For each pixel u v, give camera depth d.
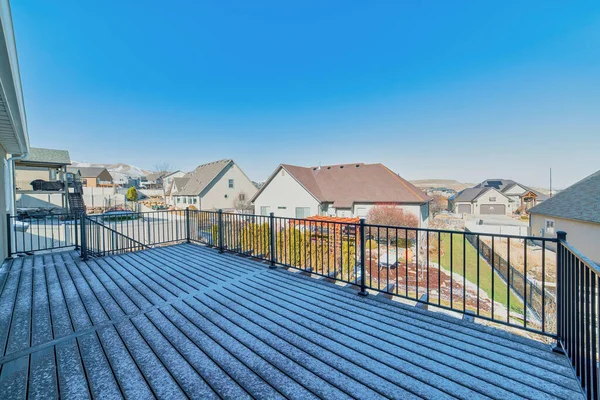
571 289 1.59
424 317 2.29
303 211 16.05
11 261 4.22
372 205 14.50
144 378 1.50
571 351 1.58
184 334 2.00
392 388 1.42
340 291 2.92
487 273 9.52
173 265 3.95
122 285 3.10
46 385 1.44
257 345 1.85
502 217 28.53
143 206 24.44
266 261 4.11
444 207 36.69
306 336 1.97
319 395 1.37
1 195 4.38
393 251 11.09
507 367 1.60
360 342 1.89
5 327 2.11
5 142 4.52
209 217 5.41
